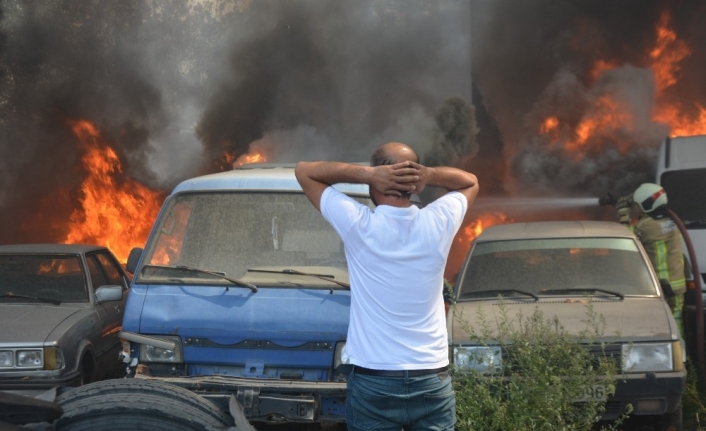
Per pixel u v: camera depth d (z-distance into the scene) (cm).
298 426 556
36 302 698
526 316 557
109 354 712
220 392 438
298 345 467
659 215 722
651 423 582
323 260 499
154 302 481
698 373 682
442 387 287
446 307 611
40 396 320
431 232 287
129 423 307
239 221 515
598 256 635
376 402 282
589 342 501
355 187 513
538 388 451
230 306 475
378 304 283
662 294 596
